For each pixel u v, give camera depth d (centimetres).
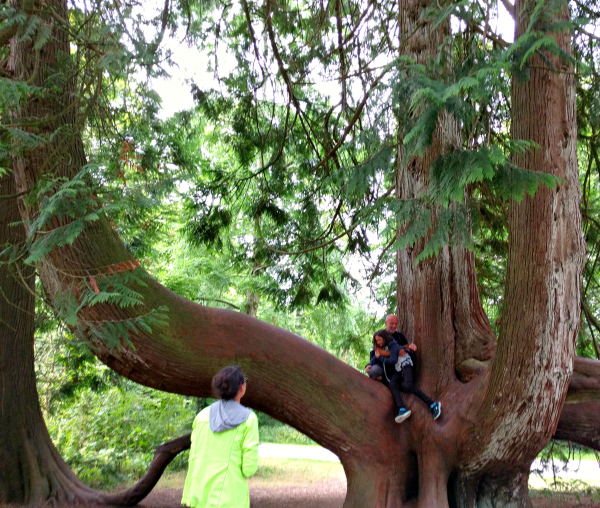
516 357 551
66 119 605
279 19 972
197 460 333
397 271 731
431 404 631
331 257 1296
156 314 521
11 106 511
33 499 768
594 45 719
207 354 615
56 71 609
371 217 502
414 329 689
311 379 646
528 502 634
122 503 795
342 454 650
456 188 392
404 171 674
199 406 1589
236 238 1367
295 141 1088
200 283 1798
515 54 446
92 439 1205
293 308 1221
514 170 425
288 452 1744
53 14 583
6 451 777
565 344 546
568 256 540
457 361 674
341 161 1020
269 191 1113
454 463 625
